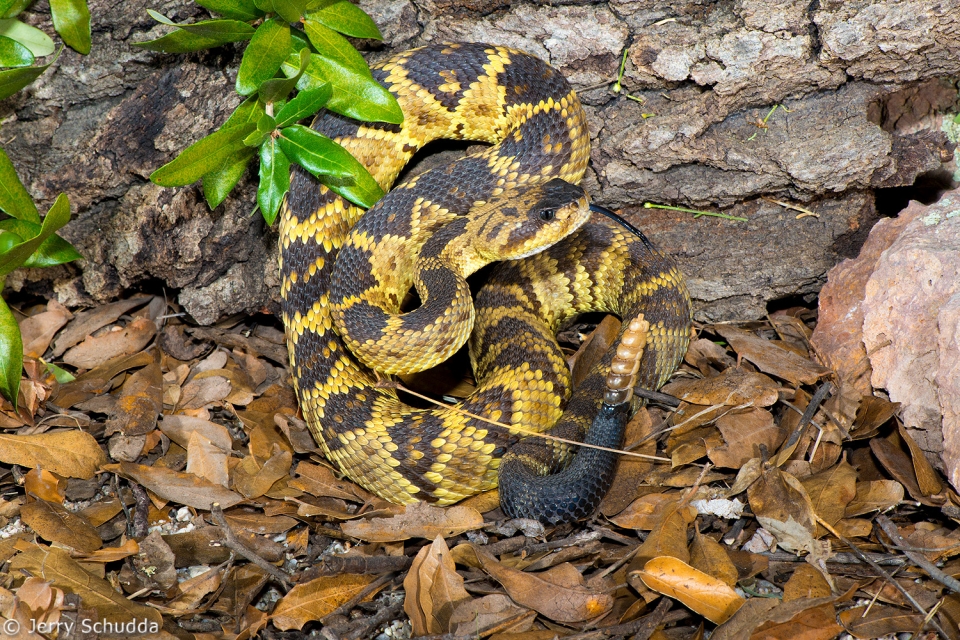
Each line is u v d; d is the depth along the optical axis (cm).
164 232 129
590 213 129
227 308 132
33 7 125
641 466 122
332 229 127
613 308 130
